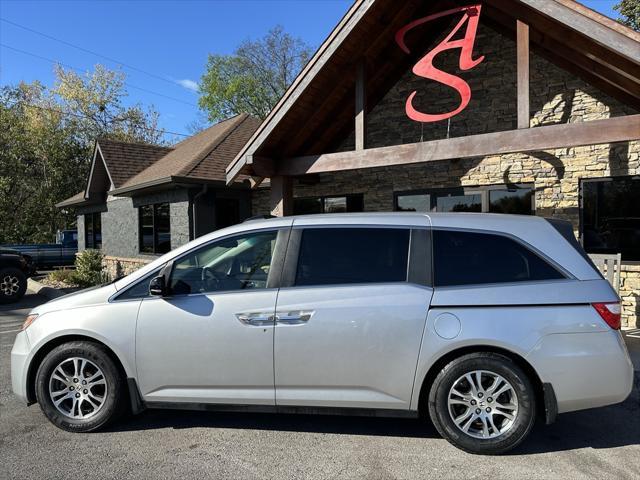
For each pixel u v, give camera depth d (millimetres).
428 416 3975
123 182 15047
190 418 4414
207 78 38094
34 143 27000
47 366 4082
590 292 3596
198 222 12211
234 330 3852
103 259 16719
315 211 11508
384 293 3732
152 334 3949
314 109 8430
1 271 11602
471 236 3840
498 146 6613
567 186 8250
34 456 3666
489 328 3545
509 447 3553
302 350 3764
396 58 9570
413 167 9984
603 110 8156
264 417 4434
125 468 3465
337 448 3766
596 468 3420
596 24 5516
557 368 3494
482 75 9312
